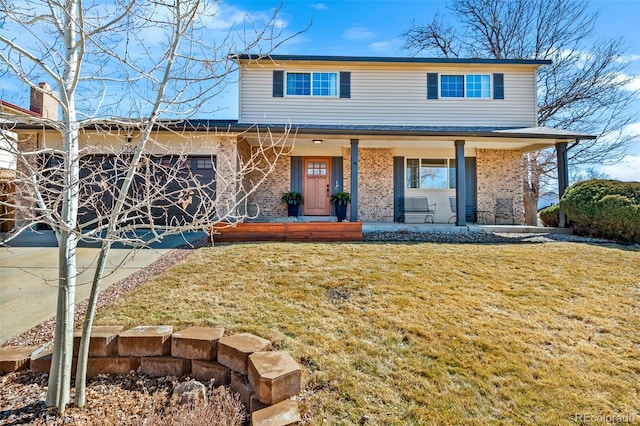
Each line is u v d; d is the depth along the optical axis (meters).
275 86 11.23
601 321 3.56
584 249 6.71
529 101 11.52
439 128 10.45
